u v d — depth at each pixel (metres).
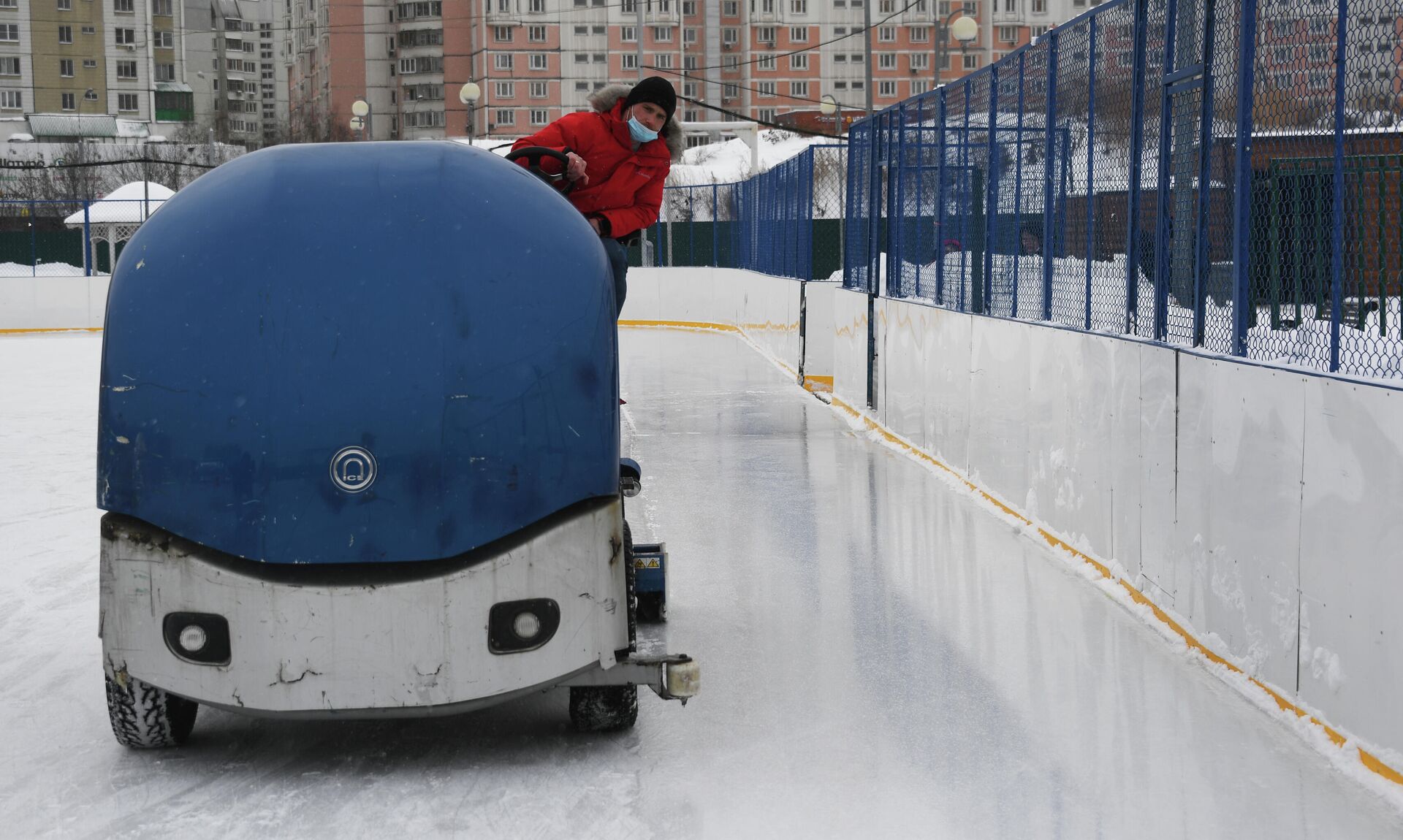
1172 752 4.41
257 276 4.02
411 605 4.02
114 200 34.25
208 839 3.80
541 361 4.07
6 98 100.62
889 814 3.93
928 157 11.05
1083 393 7.09
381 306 4.02
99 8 102.06
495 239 4.11
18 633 6.07
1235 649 5.15
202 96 121.75
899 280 12.25
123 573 4.07
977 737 4.57
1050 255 7.93
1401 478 3.96
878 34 99.44
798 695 5.06
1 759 4.48
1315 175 4.92
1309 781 4.15
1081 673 5.29
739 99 100.00
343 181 4.15
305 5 110.44
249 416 3.98
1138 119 6.57
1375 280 4.85
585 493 4.13
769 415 14.35
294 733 4.73
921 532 8.12
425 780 4.25
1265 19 5.12
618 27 98.94
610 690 4.54
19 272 32.38
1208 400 5.41
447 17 101.88
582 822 3.89
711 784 4.19
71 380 18.62
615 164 5.62
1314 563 4.50
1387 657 4.05
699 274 29.98
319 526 3.98
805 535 8.06
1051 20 97.94
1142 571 6.21
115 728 4.38
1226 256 5.48
